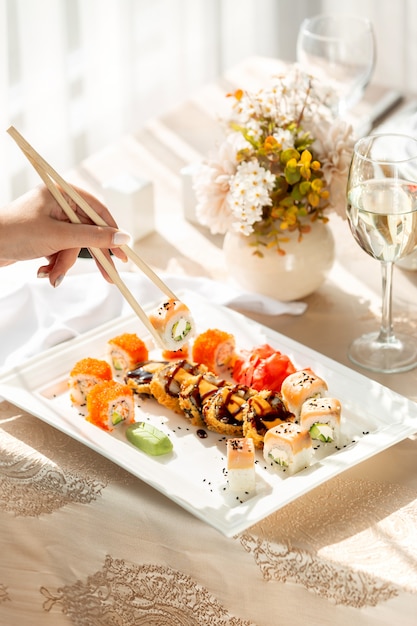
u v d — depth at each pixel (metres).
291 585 1.04
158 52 2.79
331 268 1.36
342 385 1.21
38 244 1.19
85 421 1.17
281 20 2.98
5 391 1.21
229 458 1.08
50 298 1.38
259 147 1.29
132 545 1.08
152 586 1.07
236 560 1.05
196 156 1.67
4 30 2.32
